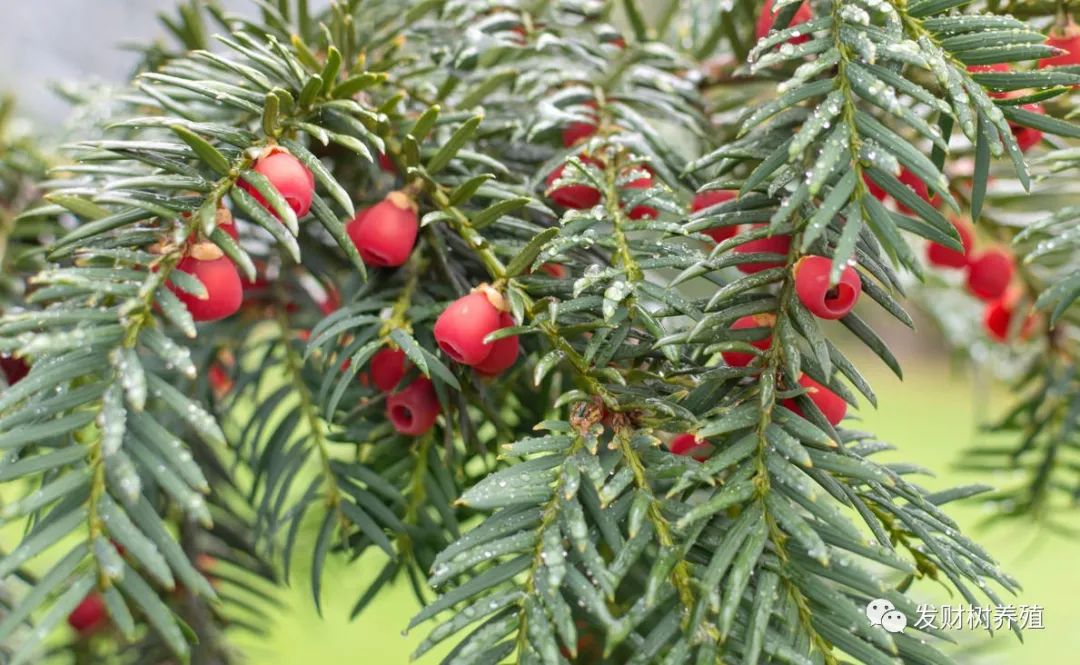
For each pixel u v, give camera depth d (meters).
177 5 0.30
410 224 0.25
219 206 0.23
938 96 0.26
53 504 0.24
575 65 0.29
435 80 0.29
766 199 0.24
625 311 0.23
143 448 0.21
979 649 0.33
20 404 0.23
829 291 0.23
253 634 0.34
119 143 0.23
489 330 0.24
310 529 0.34
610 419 0.23
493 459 0.30
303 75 0.25
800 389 0.23
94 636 0.32
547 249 0.24
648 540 0.22
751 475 0.22
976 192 0.24
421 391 0.26
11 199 0.30
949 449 0.85
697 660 0.21
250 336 0.29
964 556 0.23
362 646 0.55
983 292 0.31
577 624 0.26
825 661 0.22
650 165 0.27
